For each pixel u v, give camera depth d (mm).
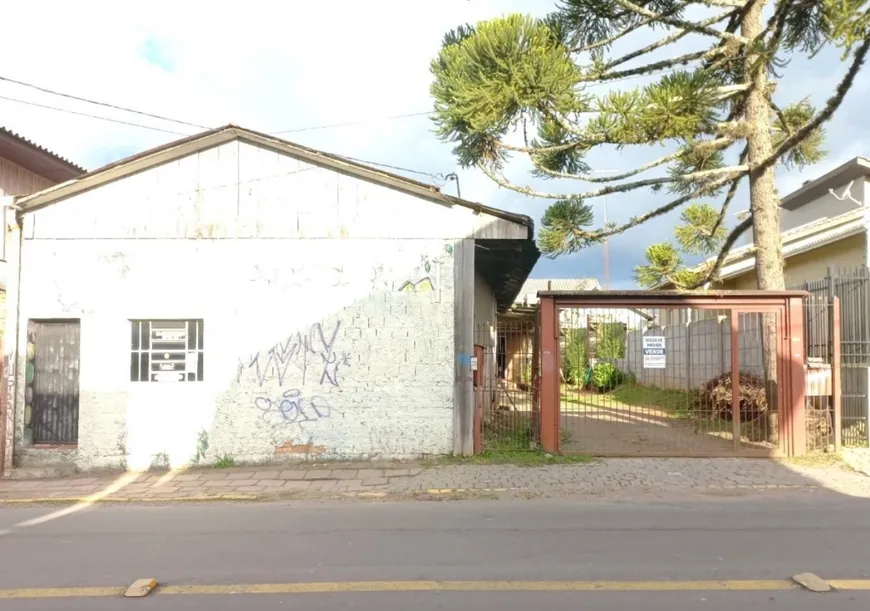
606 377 15930
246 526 6965
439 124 10422
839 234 13242
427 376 10352
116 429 10227
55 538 6598
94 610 4625
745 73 11023
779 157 11148
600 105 9930
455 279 10391
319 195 10453
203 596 4855
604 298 10453
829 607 4504
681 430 12281
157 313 10312
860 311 11273
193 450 10250
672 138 10352
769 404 10820
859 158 15336
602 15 11664
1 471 9953
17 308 10305
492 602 4648
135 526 7062
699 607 4520
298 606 4629
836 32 6137
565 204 12617
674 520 6980
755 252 11539
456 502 8055
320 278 10398
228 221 10398
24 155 12742
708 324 14758
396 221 10430
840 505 7668
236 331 10344
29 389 10344
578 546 6008
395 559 5672
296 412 10328
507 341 13117
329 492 8656
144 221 10383
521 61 9422
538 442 10828
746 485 8734
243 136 10383
